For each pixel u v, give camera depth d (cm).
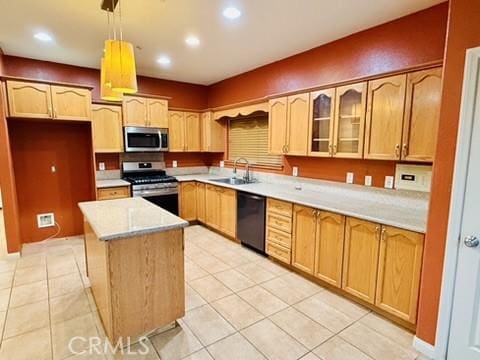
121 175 477
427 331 195
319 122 318
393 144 248
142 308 203
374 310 245
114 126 435
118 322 195
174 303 217
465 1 163
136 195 433
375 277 234
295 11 254
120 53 194
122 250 190
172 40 325
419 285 205
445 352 188
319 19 269
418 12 251
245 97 466
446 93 175
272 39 320
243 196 380
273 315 239
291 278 305
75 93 377
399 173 271
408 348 202
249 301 260
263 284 292
